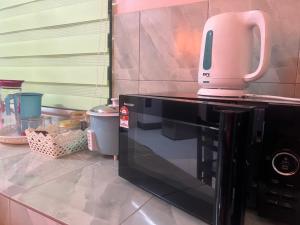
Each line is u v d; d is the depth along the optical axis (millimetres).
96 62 1167
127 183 718
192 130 521
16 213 609
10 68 1563
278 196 491
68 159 913
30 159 904
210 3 851
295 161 467
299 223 477
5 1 1495
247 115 421
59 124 1070
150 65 1016
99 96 1181
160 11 964
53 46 1309
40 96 1246
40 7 1327
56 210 561
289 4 719
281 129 471
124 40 1076
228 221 428
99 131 854
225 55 628
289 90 735
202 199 510
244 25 627
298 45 715
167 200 595
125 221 523
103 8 1101
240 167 424
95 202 603
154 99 607
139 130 661
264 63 600
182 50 928
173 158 576
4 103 1221
